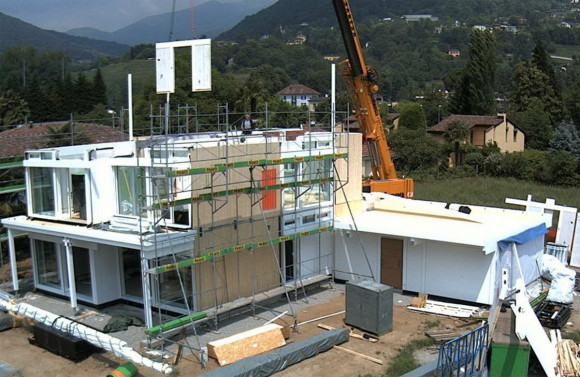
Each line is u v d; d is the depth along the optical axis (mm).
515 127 57312
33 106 74062
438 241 18344
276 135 20734
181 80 49812
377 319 15438
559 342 13383
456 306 17781
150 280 16859
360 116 26641
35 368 13953
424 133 52562
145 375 13258
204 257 15531
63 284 18625
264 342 14562
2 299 17609
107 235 15750
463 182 45938
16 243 24125
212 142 17516
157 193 15750
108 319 16906
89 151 18281
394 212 22047
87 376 13461
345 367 13672
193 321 14945
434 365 12797
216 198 16422
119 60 164375
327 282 20625
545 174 45312
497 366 12875
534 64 71562
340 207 21219
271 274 18719
